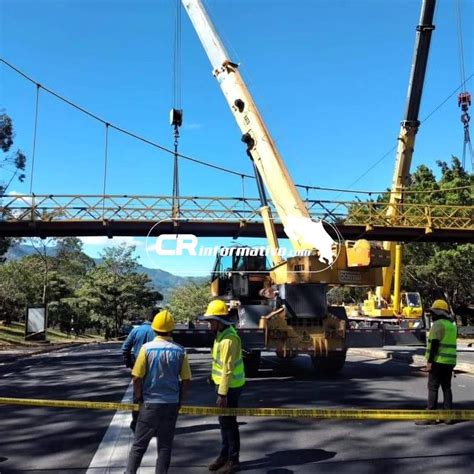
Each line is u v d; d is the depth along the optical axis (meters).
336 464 6.14
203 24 18.88
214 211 33.69
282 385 12.31
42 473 5.91
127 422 8.33
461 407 9.48
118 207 33.38
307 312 13.36
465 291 45.34
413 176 51.72
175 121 24.56
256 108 17.11
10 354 24.34
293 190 15.78
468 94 39.19
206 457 6.48
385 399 10.34
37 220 32.88
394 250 27.55
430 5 28.06
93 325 67.19
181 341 14.02
